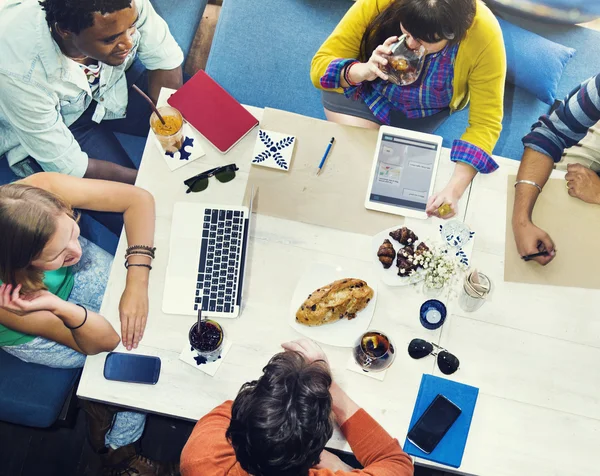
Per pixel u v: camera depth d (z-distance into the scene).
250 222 1.64
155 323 1.55
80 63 1.91
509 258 1.63
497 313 1.58
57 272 1.71
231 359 1.53
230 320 1.56
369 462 1.42
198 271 1.58
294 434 1.15
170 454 2.11
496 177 1.70
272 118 1.72
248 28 2.19
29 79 1.82
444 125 2.19
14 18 1.77
